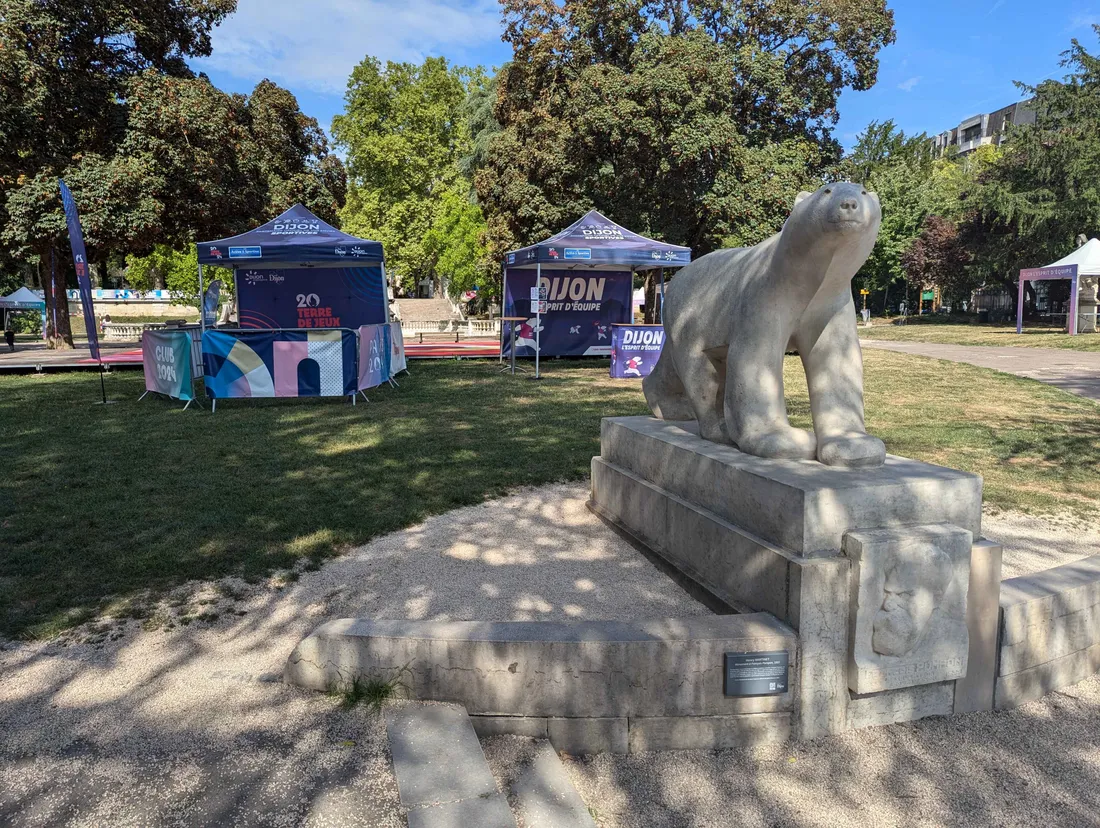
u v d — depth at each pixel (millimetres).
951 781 2395
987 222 31219
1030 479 5883
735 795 2322
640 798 2307
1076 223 27203
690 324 3984
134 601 3434
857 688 2627
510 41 18438
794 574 2627
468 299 48844
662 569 3834
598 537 4438
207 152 17297
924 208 40438
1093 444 7082
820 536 2701
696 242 18609
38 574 3725
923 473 2986
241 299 15195
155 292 44938
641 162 16219
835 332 3365
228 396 9164
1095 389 11375
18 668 2811
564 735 2535
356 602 3459
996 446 7004
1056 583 3033
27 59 15344
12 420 8242
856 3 17516
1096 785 2373
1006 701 2879
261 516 4691
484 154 32031
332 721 2447
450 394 10625
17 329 34344
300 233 12016
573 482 5754
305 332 9219
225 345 9031
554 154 16938
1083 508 5148
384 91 36781
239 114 19891
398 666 2566
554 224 17828
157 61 19484
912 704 2756
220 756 2262
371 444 6969
